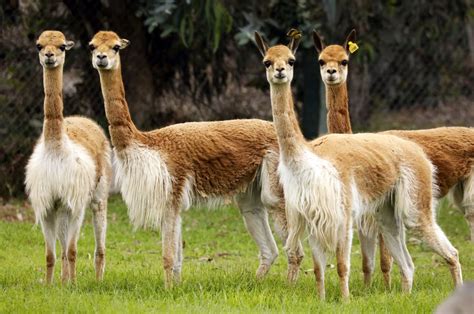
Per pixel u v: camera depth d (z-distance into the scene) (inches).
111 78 946.1
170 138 965.2
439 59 1854.1
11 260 1122.7
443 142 994.7
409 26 1781.5
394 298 855.7
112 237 1288.1
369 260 961.5
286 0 1553.9
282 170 855.1
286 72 841.5
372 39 1721.2
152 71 1588.3
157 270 1045.8
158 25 1488.7
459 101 1892.2
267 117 1638.8
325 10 1587.1
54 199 948.0
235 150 987.3
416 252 1250.0
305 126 1582.2
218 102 1622.8
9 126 1482.5
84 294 864.3
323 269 859.4
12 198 1491.1
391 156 908.6
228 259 1181.7
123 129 943.7
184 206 969.5
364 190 883.4
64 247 963.3
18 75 1481.3
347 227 856.3
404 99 1834.4
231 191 1000.9
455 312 499.5
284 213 992.9
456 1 1780.3
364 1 1678.2
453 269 925.2
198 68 1604.3
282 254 1221.7
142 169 938.7
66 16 1517.0
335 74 1008.9
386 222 940.6
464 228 1401.3
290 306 813.9
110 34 955.3
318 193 832.3
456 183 1007.0
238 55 1610.5
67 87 1540.4
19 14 1480.1
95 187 1008.9
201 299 840.9
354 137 909.2
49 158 940.0
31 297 850.8
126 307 799.7
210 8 1460.4
